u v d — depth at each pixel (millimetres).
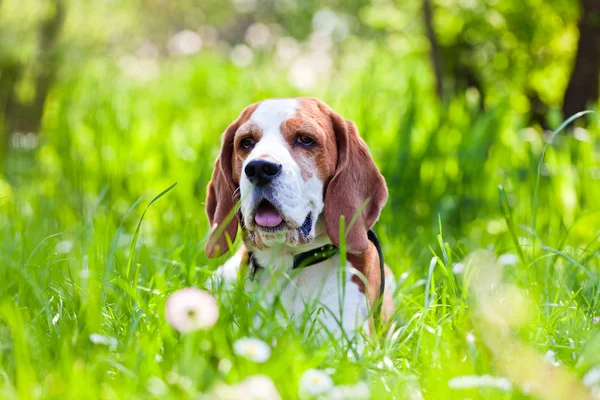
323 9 22516
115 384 2479
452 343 2928
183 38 14508
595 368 2725
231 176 3912
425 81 9609
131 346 2723
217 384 2373
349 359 2812
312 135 3631
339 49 17844
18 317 2781
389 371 2693
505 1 9305
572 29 9438
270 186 3428
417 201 6758
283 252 3660
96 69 10391
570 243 5305
